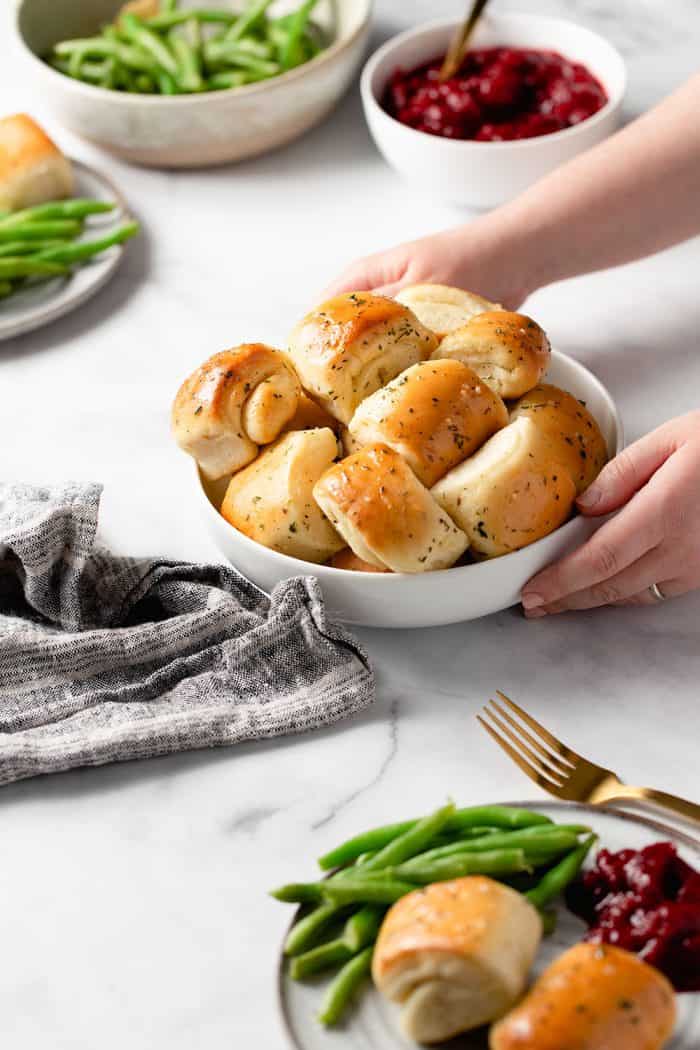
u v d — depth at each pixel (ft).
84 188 3.68
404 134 3.44
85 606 2.75
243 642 2.61
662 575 2.66
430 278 3.10
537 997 2.07
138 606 2.79
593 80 3.63
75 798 2.51
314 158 3.81
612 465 2.63
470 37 3.60
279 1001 2.19
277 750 2.55
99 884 2.40
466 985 2.09
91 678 2.66
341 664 2.62
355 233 3.57
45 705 2.60
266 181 3.75
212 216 3.66
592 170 3.20
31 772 2.52
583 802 2.41
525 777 2.49
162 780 2.53
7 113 4.03
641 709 2.57
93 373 3.28
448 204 3.63
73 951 2.33
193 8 4.11
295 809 2.47
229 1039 2.23
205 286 3.47
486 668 2.65
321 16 3.98
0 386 3.26
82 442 3.12
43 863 2.43
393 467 2.50
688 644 2.67
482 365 2.70
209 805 2.49
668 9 4.18
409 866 2.27
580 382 2.87
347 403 2.65
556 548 2.60
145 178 3.79
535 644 2.69
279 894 2.26
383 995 2.20
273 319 3.37
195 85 3.75
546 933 2.25
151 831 2.46
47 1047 2.23
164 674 2.63
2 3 4.56
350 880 2.25
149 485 3.01
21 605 2.81
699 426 2.64
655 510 2.57
